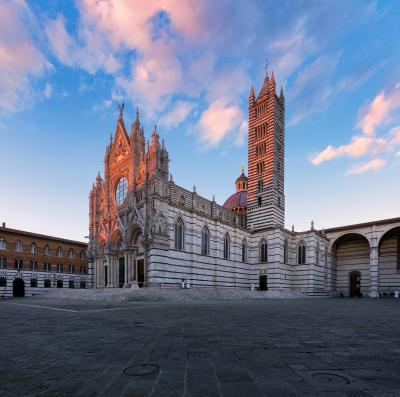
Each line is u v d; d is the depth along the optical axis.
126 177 70.62
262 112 89.94
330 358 9.60
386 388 6.93
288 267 82.25
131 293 45.09
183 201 71.25
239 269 78.19
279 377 7.69
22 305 36.69
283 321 19.28
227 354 10.12
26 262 80.62
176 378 7.64
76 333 14.58
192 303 37.62
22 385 7.27
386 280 85.38
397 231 82.88
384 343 12.05
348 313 25.97
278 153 88.12
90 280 78.62
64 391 6.84
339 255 95.94
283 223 86.50
